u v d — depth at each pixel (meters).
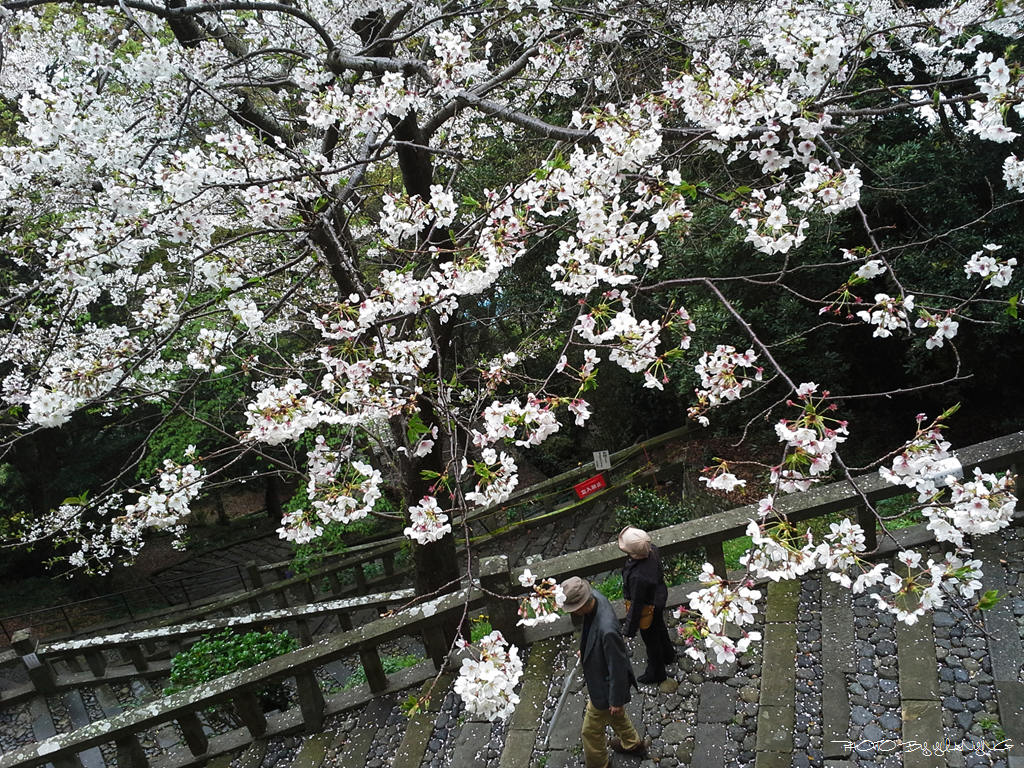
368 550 9.57
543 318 7.14
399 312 2.71
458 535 8.30
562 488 9.33
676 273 6.77
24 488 10.34
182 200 2.78
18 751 3.88
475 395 4.23
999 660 3.25
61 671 7.03
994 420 7.02
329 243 3.69
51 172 3.57
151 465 8.09
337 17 4.77
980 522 1.85
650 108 2.67
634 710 3.54
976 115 2.16
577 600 2.98
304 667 4.05
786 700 3.36
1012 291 5.63
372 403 2.54
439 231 4.37
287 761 3.97
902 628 3.59
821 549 1.90
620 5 4.49
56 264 2.86
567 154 3.59
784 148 2.73
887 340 7.15
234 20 4.88
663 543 4.04
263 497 17.62
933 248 6.10
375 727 4.00
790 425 1.99
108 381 2.76
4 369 6.97
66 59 4.51
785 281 6.66
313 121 3.00
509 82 5.59
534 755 3.46
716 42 4.36
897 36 3.50
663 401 9.71
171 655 7.39
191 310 3.01
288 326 5.59
